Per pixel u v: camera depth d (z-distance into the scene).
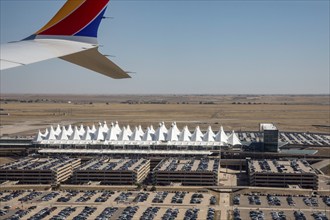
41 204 145.12
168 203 146.50
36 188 170.12
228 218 130.50
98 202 147.00
